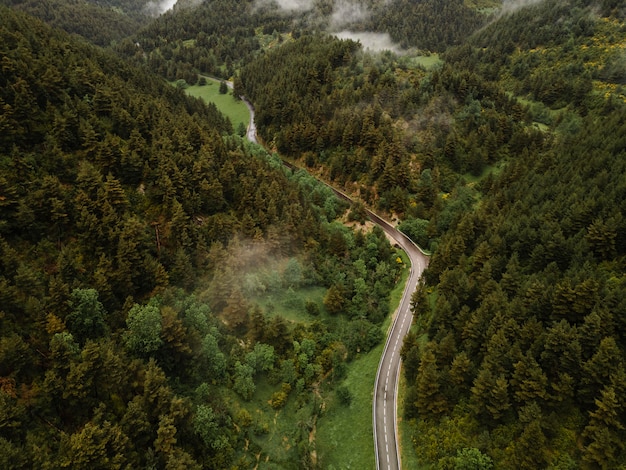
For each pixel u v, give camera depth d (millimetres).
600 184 86875
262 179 113500
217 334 73438
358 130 149625
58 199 75812
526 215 91938
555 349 57750
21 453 46062
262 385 73500
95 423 53656
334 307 91625
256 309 78750
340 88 174625
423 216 126625
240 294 79562
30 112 85500
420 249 118750
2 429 48625
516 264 78812
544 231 79312
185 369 68375
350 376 80438
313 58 194375
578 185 91125
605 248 72000
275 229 98812
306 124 163375
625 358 55188
